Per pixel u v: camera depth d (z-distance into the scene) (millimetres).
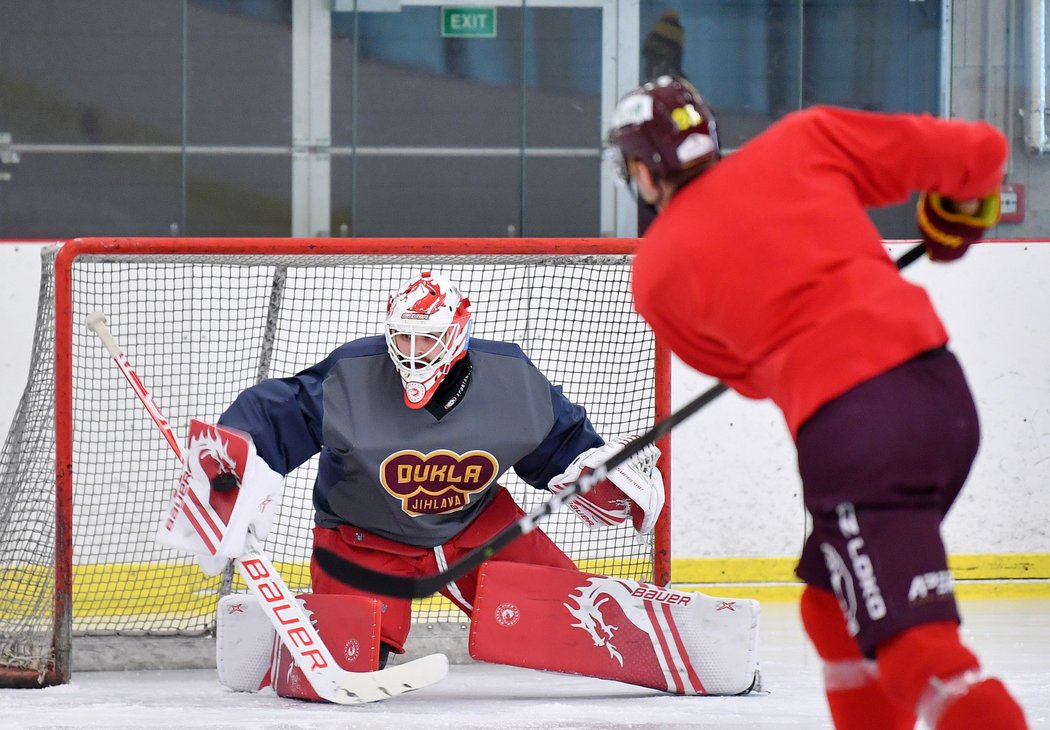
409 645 11906
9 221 18984
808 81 19172
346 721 7969
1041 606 15609
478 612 9375
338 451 9484
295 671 9211
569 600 9445
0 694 9625
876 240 5160
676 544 16609
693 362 5598
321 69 19062
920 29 18797
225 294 15219
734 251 5094
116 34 18844
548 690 9969
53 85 18859
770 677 10680
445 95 19219
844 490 4770
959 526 16797
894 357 4840
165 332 15203
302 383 9617
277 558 14516
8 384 15953
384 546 9812
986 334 16844
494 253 10922
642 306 5496
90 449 15102
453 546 9875
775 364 5016
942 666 4543
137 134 18969
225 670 9773
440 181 19281
